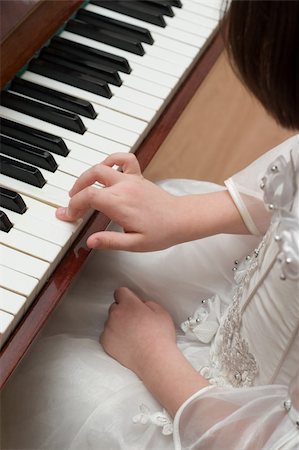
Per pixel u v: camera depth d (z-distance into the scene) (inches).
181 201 53.9
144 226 51.5
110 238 50.6
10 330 45.1
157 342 53.1
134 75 61.3
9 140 53.4
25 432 53.1
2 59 55.1
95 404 51.6
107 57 60.9
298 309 46.3
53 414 52.4
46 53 60.2
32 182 51.8
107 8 65.7
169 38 65.3
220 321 55.9
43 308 47.1
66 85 58.9
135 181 52.2
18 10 56.1
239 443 47.6
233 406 49.0
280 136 98.2
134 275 58.9
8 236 48.4
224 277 59.3
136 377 53.2
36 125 55.6
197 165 93.6
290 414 46.6
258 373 50.3
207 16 67.8
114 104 58.7
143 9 66.0
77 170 53.7
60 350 54.6
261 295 48.8
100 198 50.1
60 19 61.2
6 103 56.3
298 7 37.2
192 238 54.0
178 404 49.9
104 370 53.2
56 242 48.8
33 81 58.3
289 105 39.9
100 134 56.5
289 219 44.4
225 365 53.1
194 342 56.6
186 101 62.9
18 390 53.5
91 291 58.7
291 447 45.8
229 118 98.9
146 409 50.9
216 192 55.8
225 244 59.5
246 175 55.7
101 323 57.9
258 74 39.9
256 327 49.4
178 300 58.9
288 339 47.8
